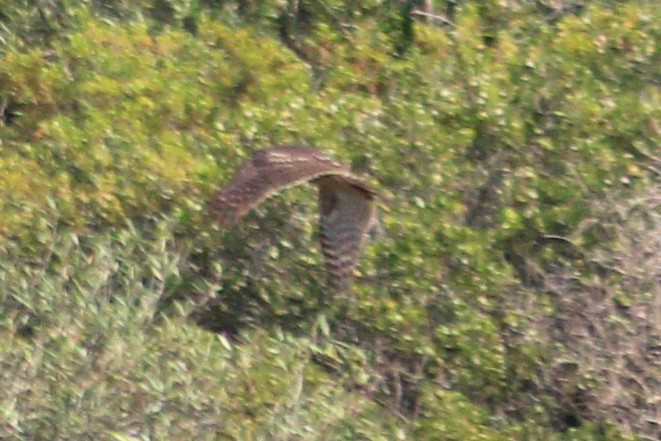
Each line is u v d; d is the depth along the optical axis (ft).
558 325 114.93
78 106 120.57
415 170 114.93
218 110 117.50
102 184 112.06
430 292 113.09
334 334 115.85
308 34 129.90
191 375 100.83
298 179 53.67
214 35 122.21
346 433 107.55
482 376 114.32
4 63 120.78
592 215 114.42
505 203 115.85
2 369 96.94
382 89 122.31
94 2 128.98
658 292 113.50
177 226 113.19
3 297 101.19
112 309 100.68
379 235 113.09
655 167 115.44
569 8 127.85
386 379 116.16
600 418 114.21
